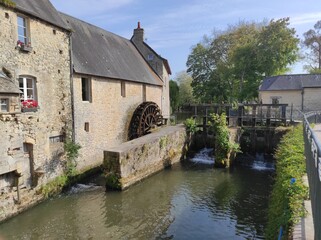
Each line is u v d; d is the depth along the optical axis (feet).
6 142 22.11
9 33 23.17
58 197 27.89
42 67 27.14
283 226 12.30
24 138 24.31
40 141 26.55
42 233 21.12
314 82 68.13
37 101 26.50
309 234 10.47
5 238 20.25
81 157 34.01
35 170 25.59
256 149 44.88
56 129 29.25
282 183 16.12
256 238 20.42
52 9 31.09
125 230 21.81
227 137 39.96
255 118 45.88
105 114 39.81
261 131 44.55
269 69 84.84
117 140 43.34
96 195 28.55
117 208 25.73
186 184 32.60
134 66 54.08
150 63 65.16
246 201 27.48
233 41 102.06
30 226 22.12
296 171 16.92
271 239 13.78
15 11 23.80
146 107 48.34
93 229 21.88
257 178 34.88
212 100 109.19
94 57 40.50
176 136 42.65
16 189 23.45
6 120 22.03
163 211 25.22
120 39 59.67
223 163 39.63
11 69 23.40
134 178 31.63
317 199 8.89
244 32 101.19
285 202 13.85
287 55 84.53
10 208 22.82
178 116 100.58
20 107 23.38
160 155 37.76
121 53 53.16
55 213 24.45
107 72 40.34
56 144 29.32
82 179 33.50
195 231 21.68
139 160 32.50
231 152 40.81
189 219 23.70
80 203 26.61
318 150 8.93
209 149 47.37
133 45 66.18
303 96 67.56
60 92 29.96
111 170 29.58
